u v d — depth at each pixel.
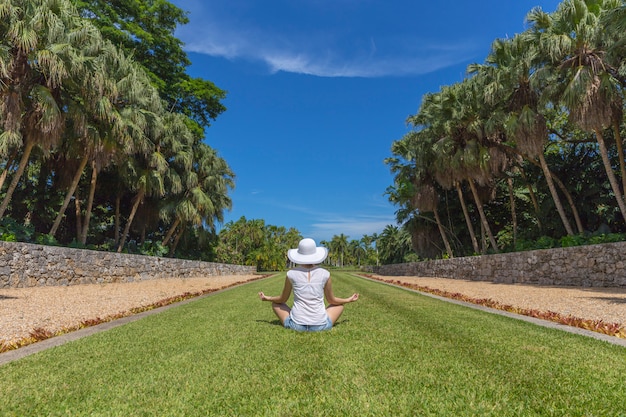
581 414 1.94
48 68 12.77
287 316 4.43
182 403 2.12
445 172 24.66
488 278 20.14
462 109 21.11
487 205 29.62
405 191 29.80
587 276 13.56
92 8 23.44
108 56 15.77
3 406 2.14
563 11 15.16
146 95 20.22
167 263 23.89
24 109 13.41
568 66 15.46
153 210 28.59
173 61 30.61
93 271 16.33
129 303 9.25
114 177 24.62
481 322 4.91
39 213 22.09
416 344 3.46
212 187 31.16
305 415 1.94
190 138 26.47
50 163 20.02
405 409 2.00
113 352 3.41
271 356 3.07
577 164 21.77
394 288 13.41
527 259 16.78
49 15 12.40
